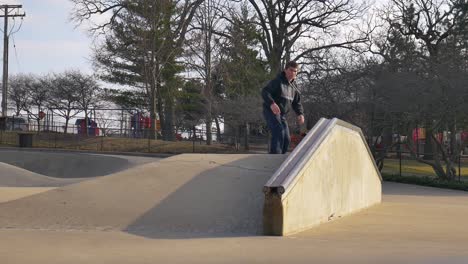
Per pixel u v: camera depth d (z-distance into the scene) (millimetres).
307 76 33500
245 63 41500
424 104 23656
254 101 37688
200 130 44938
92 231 7262
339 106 27484
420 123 25672
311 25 42656
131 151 37781
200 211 7906
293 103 10891
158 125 52969
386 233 8117
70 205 8070
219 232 7379
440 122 24266
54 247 6238
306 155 8242
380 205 12945
